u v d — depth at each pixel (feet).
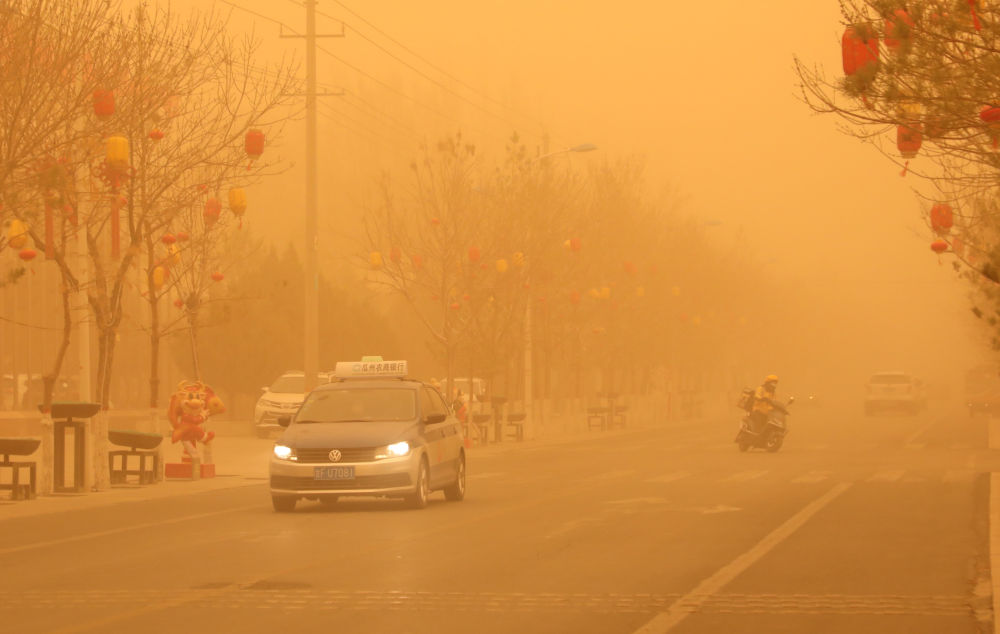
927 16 91.30
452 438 148.56
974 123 92.58
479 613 72.59
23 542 110.01
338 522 123.65
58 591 81.30
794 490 157.79
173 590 81.20
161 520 128.98
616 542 105.60
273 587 82.23
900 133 97.40
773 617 71.36
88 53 148.87
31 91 135.54
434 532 113.80
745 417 253.24
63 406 161.99
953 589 80.89
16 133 136.98
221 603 76.18
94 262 174.50
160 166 175.83
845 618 71.00
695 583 83.56
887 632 67.05
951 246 141.38
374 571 89.25
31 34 137.90
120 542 109.09
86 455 164.04
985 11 90.33
